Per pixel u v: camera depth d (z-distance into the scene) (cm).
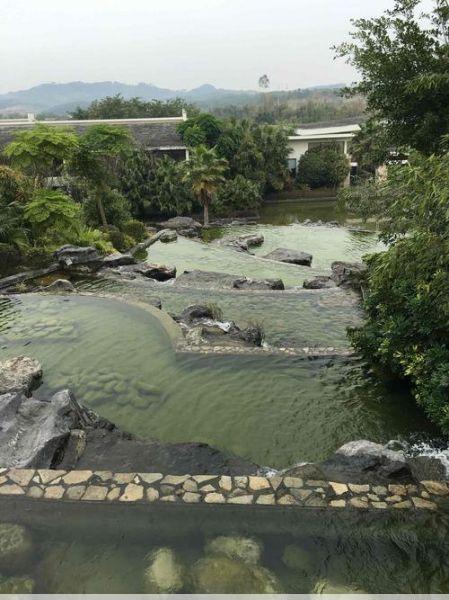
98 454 469
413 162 625
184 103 5034
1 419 504
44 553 347
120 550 349
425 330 555
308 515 381
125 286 1209
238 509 387
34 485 412
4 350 776
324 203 3297
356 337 702
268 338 852
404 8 767
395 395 630
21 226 1427
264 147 3231
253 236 2030
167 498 399
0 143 2641
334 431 559
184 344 768
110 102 4556
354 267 1247
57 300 1019
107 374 691
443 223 446
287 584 324
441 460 467
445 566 339
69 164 1738
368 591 320
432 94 745
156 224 2434
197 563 338
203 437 552
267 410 604
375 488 411
